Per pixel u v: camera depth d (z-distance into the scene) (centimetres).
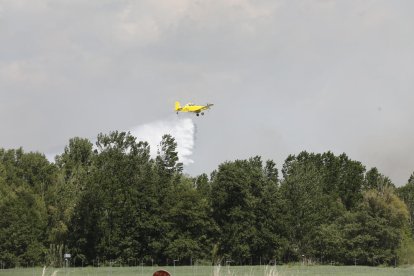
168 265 13212
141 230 13312
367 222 14075
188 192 13950
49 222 13212
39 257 12206
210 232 13988
